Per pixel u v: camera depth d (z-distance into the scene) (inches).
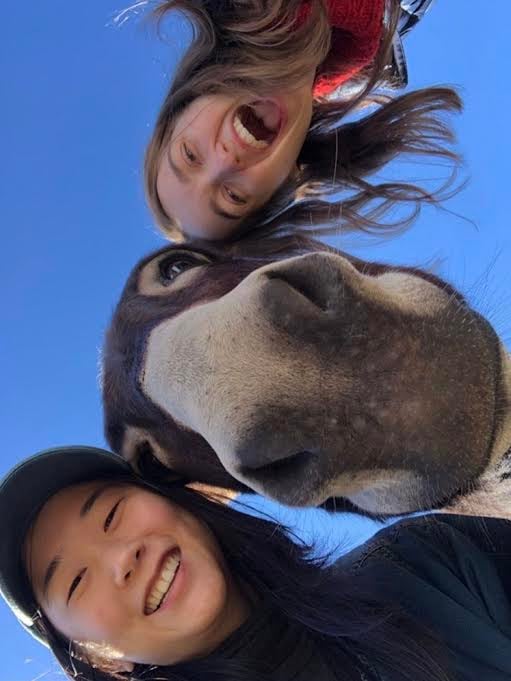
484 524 28.1
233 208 31.5
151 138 34.3
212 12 32.4
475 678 24.8
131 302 24.9
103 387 26.1
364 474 17.3
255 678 25.6
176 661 26.4
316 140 37.2
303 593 26.4
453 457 17.2
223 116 30.4
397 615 26.1
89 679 27.9
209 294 22.7
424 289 19.0
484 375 17.9
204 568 25.5
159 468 27.0
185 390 18.8
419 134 38.1
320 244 33.0
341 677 25.8
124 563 24.9
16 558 28.7
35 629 29.1
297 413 16.8
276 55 30.5
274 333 17.2
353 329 17.0
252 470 17.4
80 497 28.1
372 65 38.6
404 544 29.0
